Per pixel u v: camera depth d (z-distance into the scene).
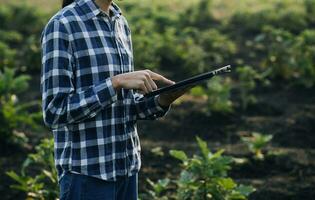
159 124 8.71
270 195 6.23
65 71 3.05
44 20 16.41
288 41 11.13
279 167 7.08
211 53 12.47
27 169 6.91
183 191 5.32
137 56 11.89
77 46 3.10
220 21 17.05
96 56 3.12
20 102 9.87
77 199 3.16
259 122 8.80
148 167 7.10
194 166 5.26
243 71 9.93
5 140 7.59
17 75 11.81
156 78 3.15
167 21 15.69
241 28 16.22
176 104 9.52
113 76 3.08
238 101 9.85
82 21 3.13
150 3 19.34
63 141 3.19
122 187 3.29
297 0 18.34
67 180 3.18
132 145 3.32
